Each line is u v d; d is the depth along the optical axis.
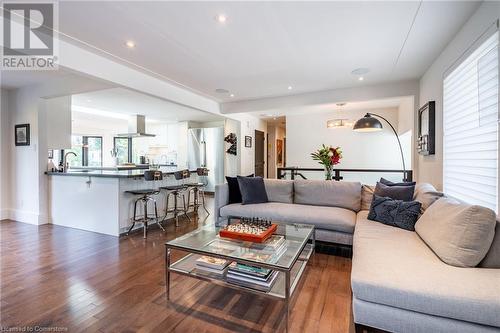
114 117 7.41
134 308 1.95
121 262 2.79
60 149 4.76
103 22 2.36
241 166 7.10
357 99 4.52
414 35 2.62
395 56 3.17
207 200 6.71
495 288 1.33
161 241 3.53
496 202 1.96
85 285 2.28
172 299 2.08
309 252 2.65
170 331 1.70
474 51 2.22
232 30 2.51
